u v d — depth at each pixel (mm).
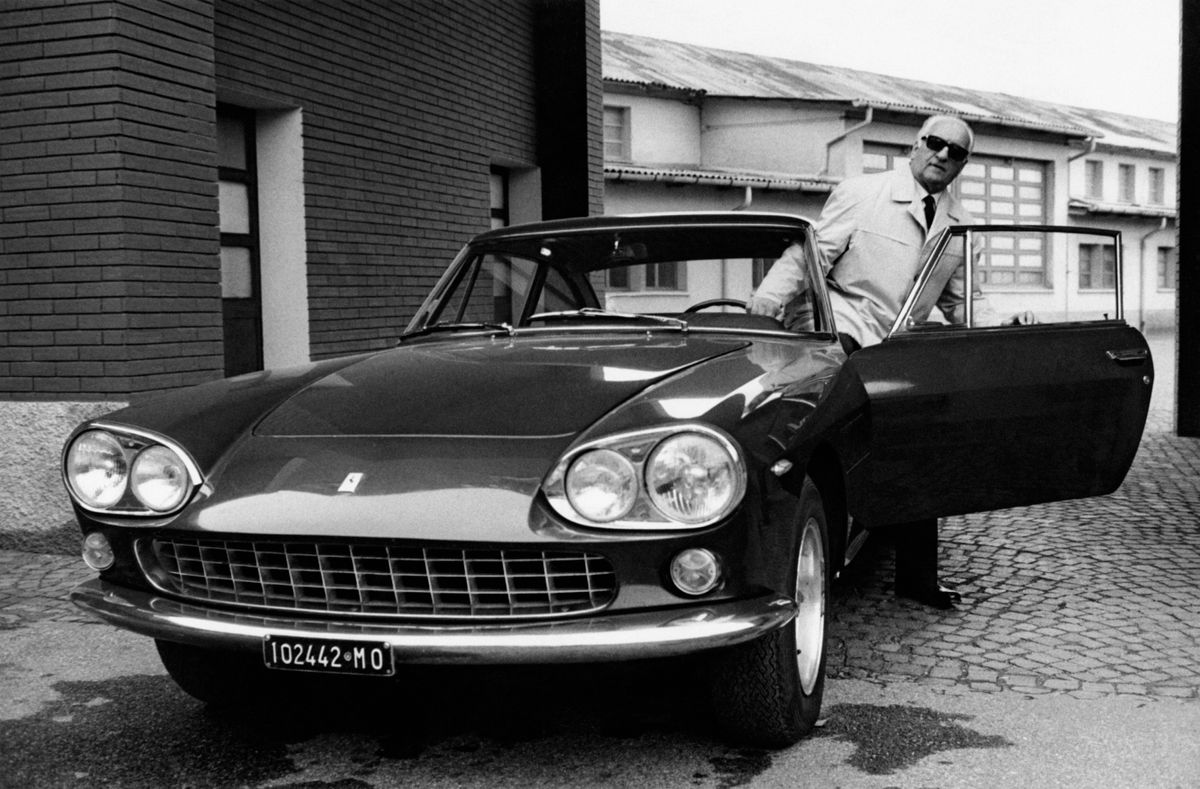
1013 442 3656
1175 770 2648
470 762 2748
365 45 7566
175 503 2551
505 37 9375
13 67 4953
